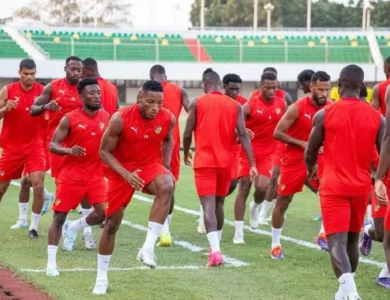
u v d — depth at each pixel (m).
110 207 8.08
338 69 57.47
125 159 8.12
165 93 12.38
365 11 73.88
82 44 57.84
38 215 11.88
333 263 7.40
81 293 8.20
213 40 60.16
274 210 10.45
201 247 11.36
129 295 8.16
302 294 8.41
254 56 58.97
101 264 8.24
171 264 10.01
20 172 12.12
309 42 59.59
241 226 11.81
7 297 8.03
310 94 10.34
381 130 7.49
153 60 57.69
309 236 12.54
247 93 58.00
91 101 9.53
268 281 9.03
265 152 12.28
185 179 21.59
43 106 11.49
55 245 9.21
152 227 7.95
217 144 10.08
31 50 56.59
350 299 7.23
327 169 7.57
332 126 7.46
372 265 10.15
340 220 7.45
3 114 11.60
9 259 10.09
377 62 58.50
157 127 8.00
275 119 12.08
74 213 14.70
